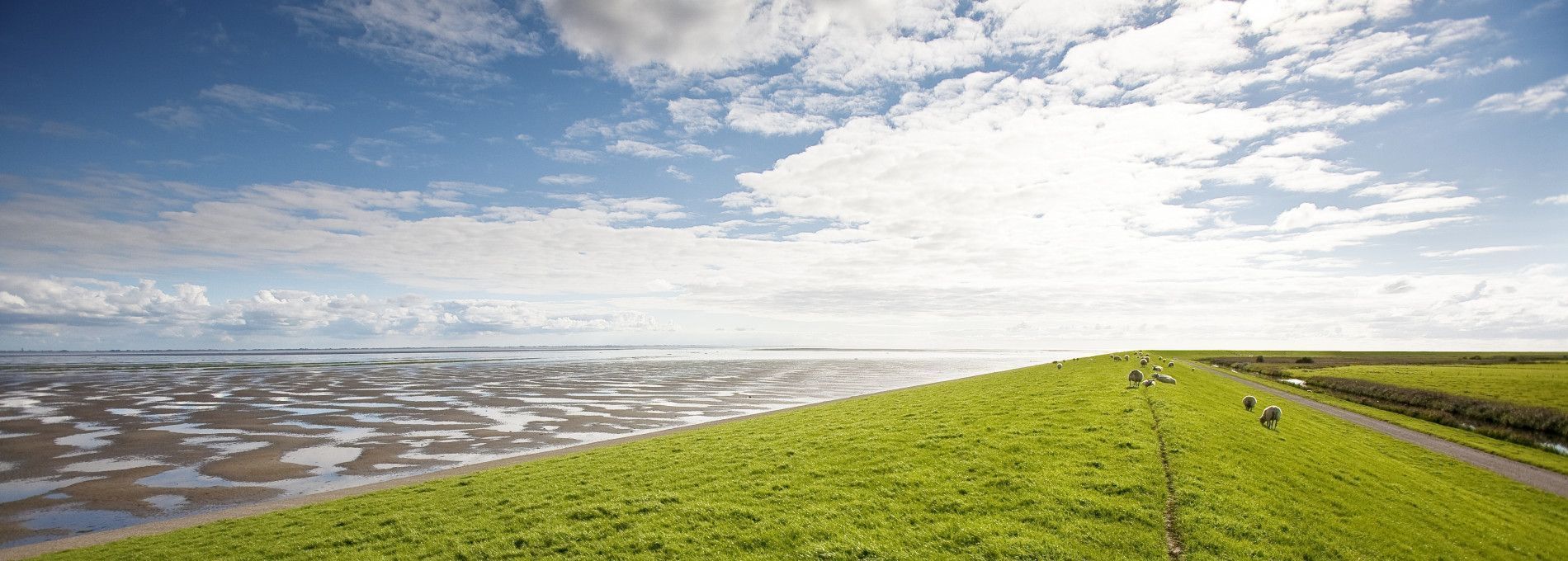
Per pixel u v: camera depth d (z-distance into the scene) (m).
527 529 19.31
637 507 20.58
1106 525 16.66
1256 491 19.34
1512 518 23.17
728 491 21.91
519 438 48.97
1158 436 25.91
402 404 73.44
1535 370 98.00
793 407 69.81
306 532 21.23
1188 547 15.27
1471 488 29.19
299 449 44.69
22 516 29.17
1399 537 17.61
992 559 15.17
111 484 34.75
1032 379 65.19
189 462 40.38
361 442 47.34
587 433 51.34
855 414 42.47
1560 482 32.25
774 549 16.50
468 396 83.88
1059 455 23.08
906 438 28.70
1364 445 36.03
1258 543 15.66
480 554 17.52
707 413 64.44
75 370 161.62
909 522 17.80
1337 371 105.56
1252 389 73.12
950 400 46.06
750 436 34.44
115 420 59.62
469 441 47.59
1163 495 18.62
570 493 23.27
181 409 68.31
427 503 23.91
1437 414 59.09
